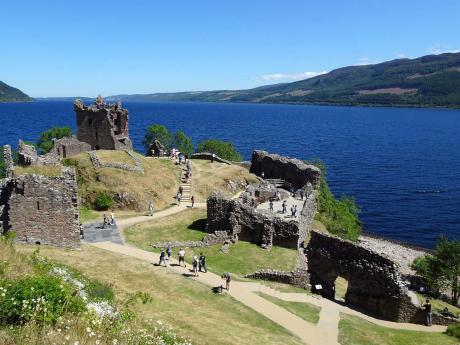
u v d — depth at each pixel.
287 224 52.62
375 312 42.75
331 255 46.66
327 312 39.41
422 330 39.38
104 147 86.88
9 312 15.35
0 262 22.30
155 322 26.58
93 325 16.55
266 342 30.25
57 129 119.00
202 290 38.62
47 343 14.12
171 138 129.38
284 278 44.72
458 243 58.06
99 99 89.88
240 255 49.84
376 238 91.69
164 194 68.94
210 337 28.84
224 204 55.44
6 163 53.50
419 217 104.25
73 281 25.61
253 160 89.25
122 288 35.28
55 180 40.62
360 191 125.12
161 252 44.22
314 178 75.31
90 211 62.19
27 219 39.84
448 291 61.44
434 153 195.88
